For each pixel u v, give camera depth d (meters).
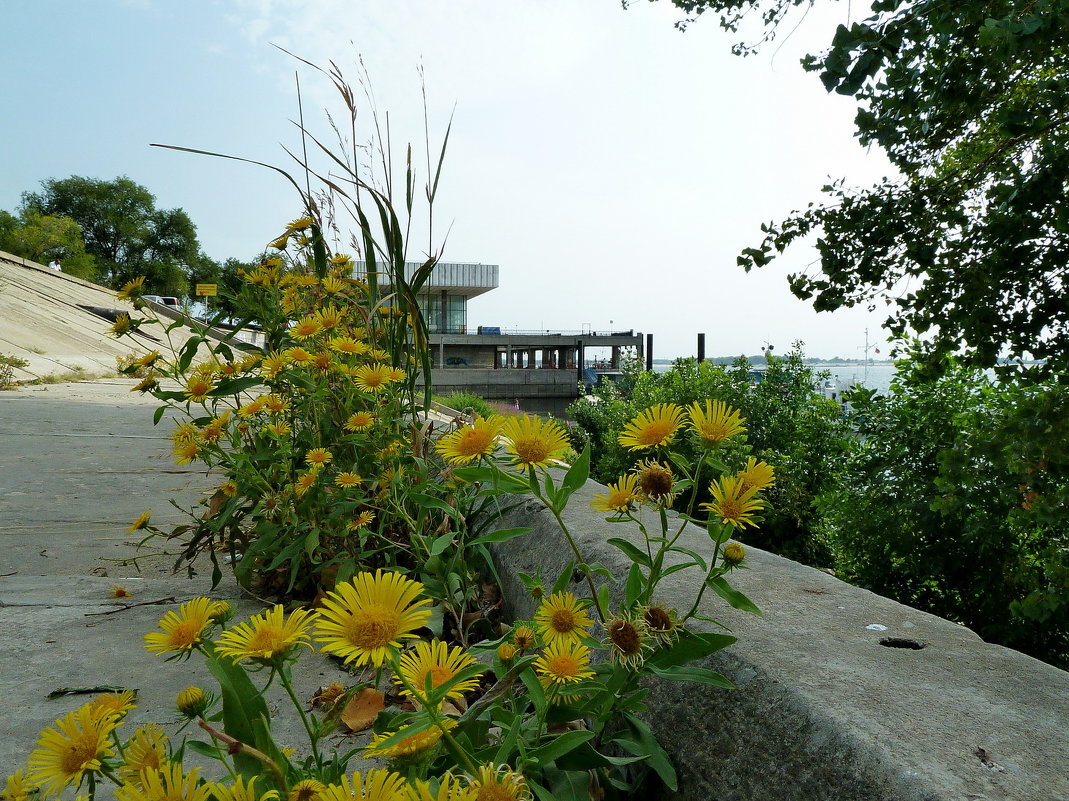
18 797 0.56
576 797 0.84
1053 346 3.76
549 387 45.12
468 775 0.60
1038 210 3.46
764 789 0.83
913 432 5.42
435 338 48.47
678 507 4.26
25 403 7.20
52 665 1.46
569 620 0.82
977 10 2.68
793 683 0.89
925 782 0.67
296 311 2.13
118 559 2.35
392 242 2.14
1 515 2.99
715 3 4.95
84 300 23.62
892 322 4.32
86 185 51.41
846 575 6.07
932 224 4.09
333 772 0.69
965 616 5.21
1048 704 0.84
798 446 7.43
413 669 0.66
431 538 1.68
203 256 55.97
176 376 1.88
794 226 4.40
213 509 2.00
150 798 0.50
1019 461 3.49
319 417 2.02
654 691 1.08
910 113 3.18
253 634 0.60
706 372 9.27
